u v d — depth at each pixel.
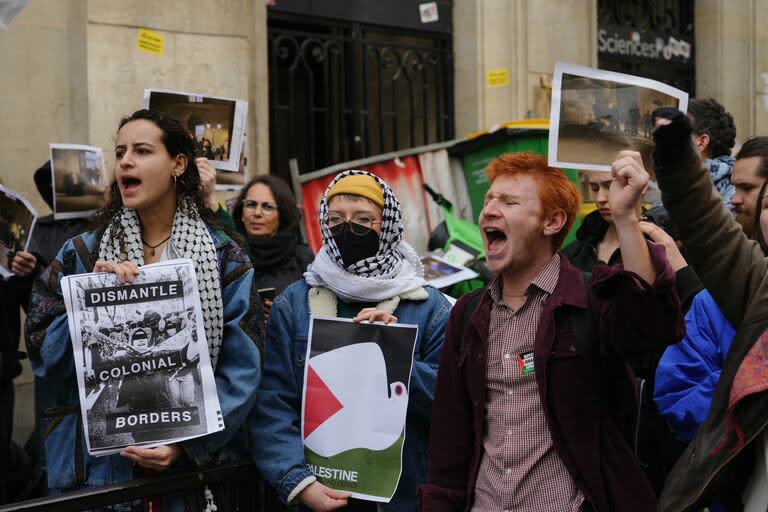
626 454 2.37
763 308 2.21
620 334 2.24
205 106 4.09
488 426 2.46
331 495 2.88
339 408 2.96
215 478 2.88
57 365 2.82
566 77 2.76
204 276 2.88
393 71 7.79
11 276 4.44
